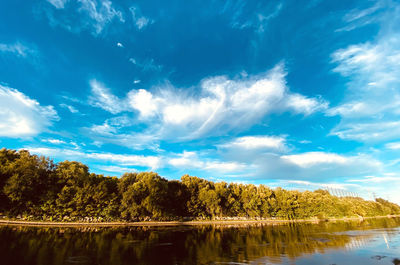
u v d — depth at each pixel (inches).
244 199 4217.5
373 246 1483.8
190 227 2701.8
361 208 6215.6
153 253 1118.4
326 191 7529.5
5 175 2110.0
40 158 2404.0
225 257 1082.7
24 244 1125.1
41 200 2281.0
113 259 960.9
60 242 1258.0
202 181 4128.9
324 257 1146.0
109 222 2689.5
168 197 3393.2
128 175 3152.1
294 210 4813.0
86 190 2532.0
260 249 1315.2
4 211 2144.4
